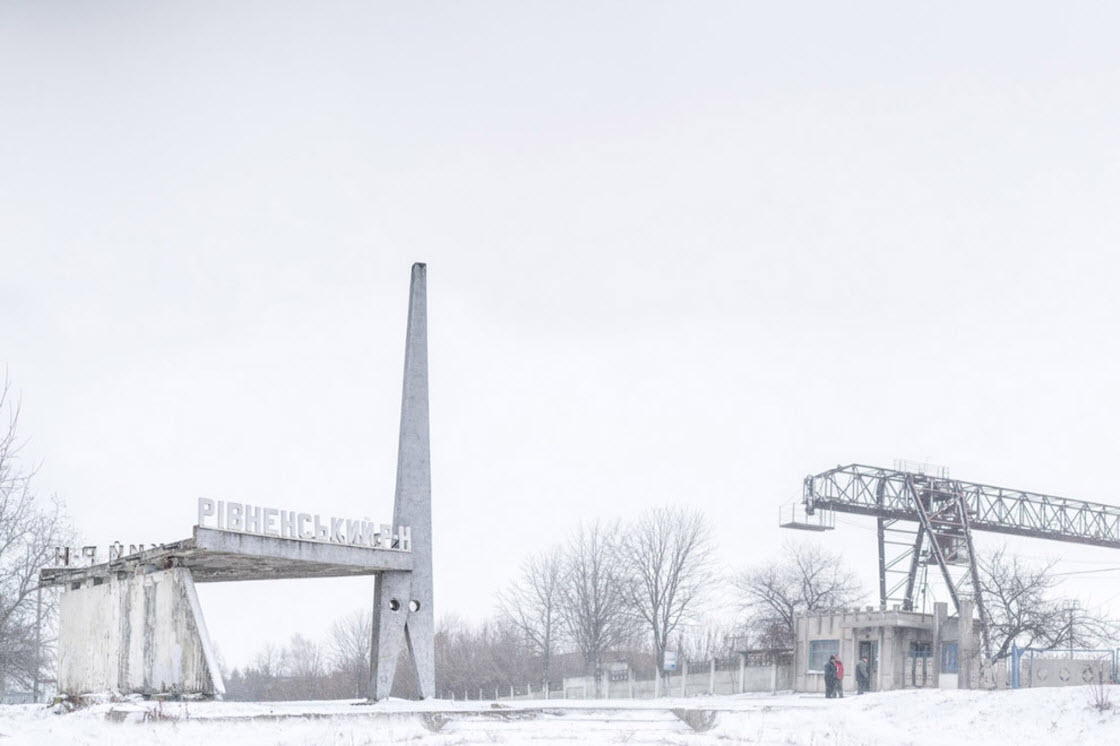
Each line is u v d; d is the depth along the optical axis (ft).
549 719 108.68
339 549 122.83
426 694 134.72
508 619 348.79
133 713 87.04
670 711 113.39
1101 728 93.86
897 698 119.65
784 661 206.08
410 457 139.95
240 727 87.51
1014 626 228.84
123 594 111.75
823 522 237.04
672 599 300.40
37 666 150.30
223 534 105.09
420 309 145.28
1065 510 262.67
